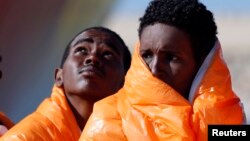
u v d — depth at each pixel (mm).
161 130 3859
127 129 3912
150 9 4055
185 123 3824
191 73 3998
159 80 3916
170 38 3957
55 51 10117
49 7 9914
